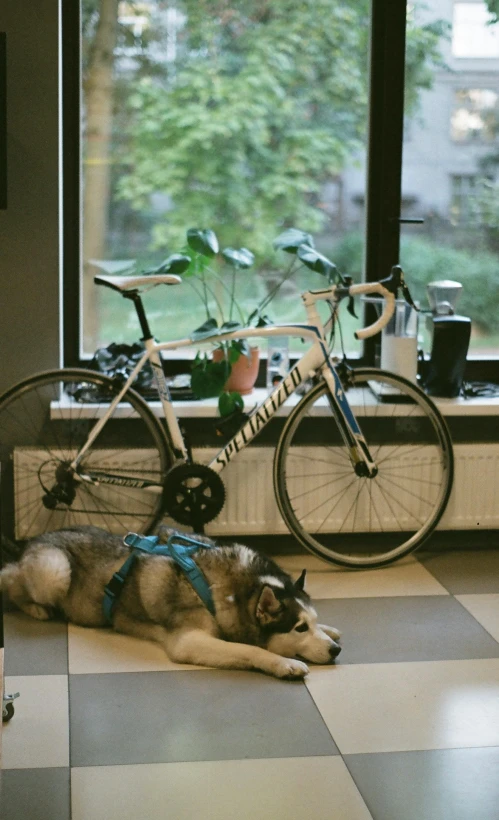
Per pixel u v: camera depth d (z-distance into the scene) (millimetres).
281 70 3852
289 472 3738
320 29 3826
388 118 3857
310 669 2867
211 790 2211
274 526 3775
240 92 3852
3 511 3744
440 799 2184
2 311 3652
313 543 3637
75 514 3678
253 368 3850
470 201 3998
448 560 3828
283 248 3629
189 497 3461
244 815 2115
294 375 3516
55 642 3031
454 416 3887
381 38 3820
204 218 3926
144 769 2299
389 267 3973
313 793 2203
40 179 3586
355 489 3785
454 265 4047
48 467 3631
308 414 3785
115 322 3930
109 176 3842
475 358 4098
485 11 3867
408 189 3961
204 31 3799
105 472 3482
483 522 3854
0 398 3486
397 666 2885
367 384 4000
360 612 3291
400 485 3799
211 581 2963
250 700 2658
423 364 3928
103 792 2197
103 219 3863
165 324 3951
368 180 3934
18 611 3277
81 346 3912
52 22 3508
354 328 4062
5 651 2959
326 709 2611
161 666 2875
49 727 2494
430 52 3867
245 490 3734
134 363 3764
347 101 3887
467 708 2627
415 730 2500
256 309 3865
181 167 3877
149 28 3768
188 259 3627
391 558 3707
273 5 3801
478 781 2262
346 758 2357
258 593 2908
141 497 3670
